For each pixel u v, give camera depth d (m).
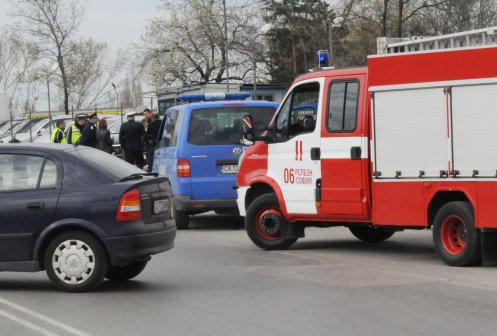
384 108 15.63
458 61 14.78
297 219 17.53
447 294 12.45
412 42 16.70
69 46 80.25
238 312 11.48
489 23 51.91
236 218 25.48
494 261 14.64
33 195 13.20
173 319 11.10
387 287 13.12
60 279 13.15
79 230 13.09
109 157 14.17
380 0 60.31
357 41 63.75
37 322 11.08
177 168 21.81
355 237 20.12
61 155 13.43
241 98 25.48
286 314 11.26
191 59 82.00
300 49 69.38
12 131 53.25
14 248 13.17
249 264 15.97
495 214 14.43
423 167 15.24
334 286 13.33
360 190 16.19
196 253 17.66
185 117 21.92
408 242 19.02
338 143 16.48
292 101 17.53
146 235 13.12
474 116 14.66
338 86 16.55
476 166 14.64
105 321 11.05
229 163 21.83
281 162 17.59
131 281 14.23
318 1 59.84
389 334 9.99
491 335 9.83
